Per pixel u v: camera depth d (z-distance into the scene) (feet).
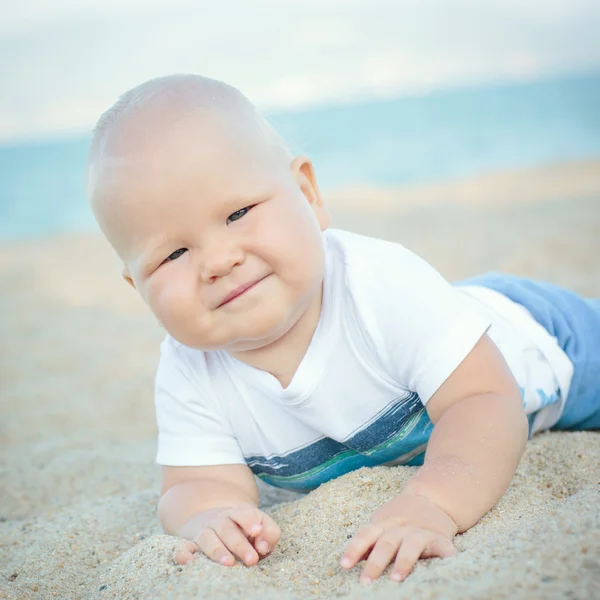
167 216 5.88
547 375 8.11
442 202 32.86
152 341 18.47
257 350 6.85
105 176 6.14
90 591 6.25
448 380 6.63
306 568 5.80
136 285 6.35
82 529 7.91
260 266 5.98
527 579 4.56
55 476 10.21
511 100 96.89
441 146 64.39
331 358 6.79
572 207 27.81
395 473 7.05
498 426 6.36
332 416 6.96
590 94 95.76
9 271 30.14
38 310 23.18
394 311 6.72
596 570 4.51
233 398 7.14
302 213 6.27
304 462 7.36
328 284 6.88
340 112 103.65
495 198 32.14
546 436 8.25
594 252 19.90
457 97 107.65
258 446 7.30
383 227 28.12
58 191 65.57
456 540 5.77
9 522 8.77
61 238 38.99
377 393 6.96
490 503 6.17
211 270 5.82
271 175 6.20
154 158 5.92
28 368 17.06
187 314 5.98
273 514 6.97
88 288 25.58
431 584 4.81
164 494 7.25
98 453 11.09
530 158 53.57
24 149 100.68
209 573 5.65
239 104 6.45
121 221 6.08
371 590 5.08
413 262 7.06
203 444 7.25
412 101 108.58
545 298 8.75
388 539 5.50
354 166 58.80
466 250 22.33
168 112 6.11
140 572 6.00
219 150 5.96
